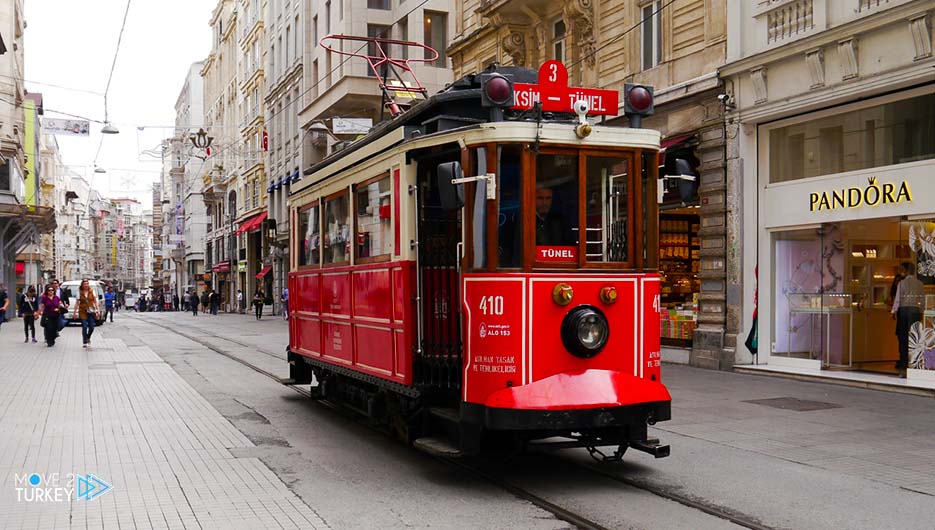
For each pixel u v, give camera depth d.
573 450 8.38
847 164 13.21
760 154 14.81
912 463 7.71
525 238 6.72
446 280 7.58
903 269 12.50
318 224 10.70
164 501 6.45
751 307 14.73
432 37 31.98
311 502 6.46
